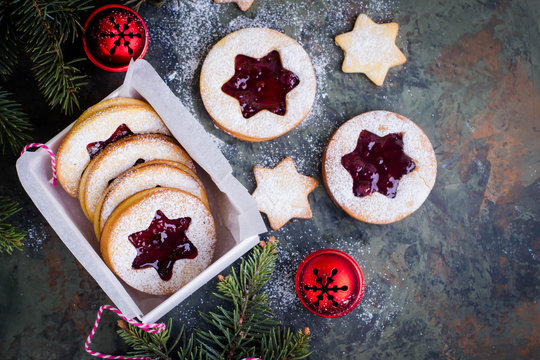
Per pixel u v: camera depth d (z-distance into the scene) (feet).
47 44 1.38
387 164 1.56
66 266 1.53
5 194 1.52
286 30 1.59
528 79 1.64
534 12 1.64
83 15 1.54
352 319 1.59
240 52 1.54
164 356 1.46
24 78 1.52
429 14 1.62
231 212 1.43
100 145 1.41
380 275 1.60
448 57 1.63
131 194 1.39
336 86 1.60
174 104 1.37
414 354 1.60
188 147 1.39
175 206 1.39
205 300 1.56
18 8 1.32
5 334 1.51
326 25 1.60
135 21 1.45
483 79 1.63
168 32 1.57
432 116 1.62
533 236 1.63
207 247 1.44
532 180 1.64
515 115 1.64
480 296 1.62
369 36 1.58
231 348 1.48
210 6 1.57
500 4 1.63
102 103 1.40
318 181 1.59
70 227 1.31
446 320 1.61
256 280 1.45
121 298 1.32
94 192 1.39
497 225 1.63
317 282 1.47
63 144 1.37
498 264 1.62
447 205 1.62
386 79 1.61
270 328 1.49
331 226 1.59
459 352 1.61
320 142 1.60
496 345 1.62
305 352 1.45
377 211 1.54
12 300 1.52
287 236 1.58
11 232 1.34
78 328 1.53
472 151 1.63
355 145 1.55
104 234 1.38
